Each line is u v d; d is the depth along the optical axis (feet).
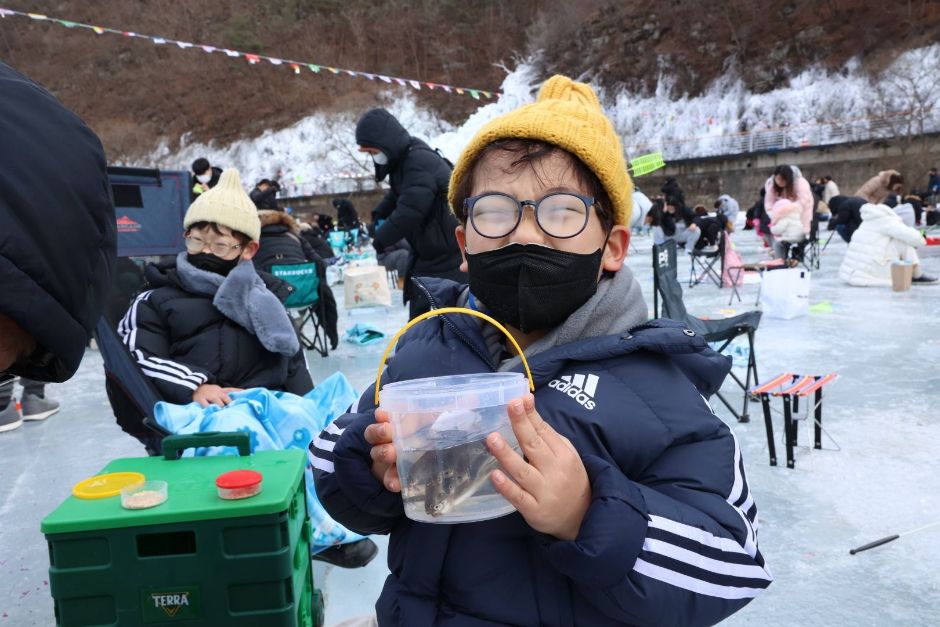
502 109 178.60
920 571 6.60
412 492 2.65
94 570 4.45
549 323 3.47
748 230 62.64
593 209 3.38
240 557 4.53
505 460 2.48
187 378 7.75
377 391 3.31
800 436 10.37
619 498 2.66
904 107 125.08
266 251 16.69
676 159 143.54
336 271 37.06
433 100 201.36
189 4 247.91
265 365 8.77
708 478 3.12
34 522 8.66
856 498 8.20
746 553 2.95
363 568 7.13
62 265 1.80
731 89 155.43
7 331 1.88
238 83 219.61
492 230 3.34
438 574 3.20
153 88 229.45
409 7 225.35
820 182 57.93
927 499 8.07
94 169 1.93
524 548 3.13
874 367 14.11
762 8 154.30
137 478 5.08
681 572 2.72
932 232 48.98
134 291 17.44
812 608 6.10
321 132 198.49
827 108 139.95
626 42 174.81
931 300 21.59
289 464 5.39
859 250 25.62
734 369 14.42
